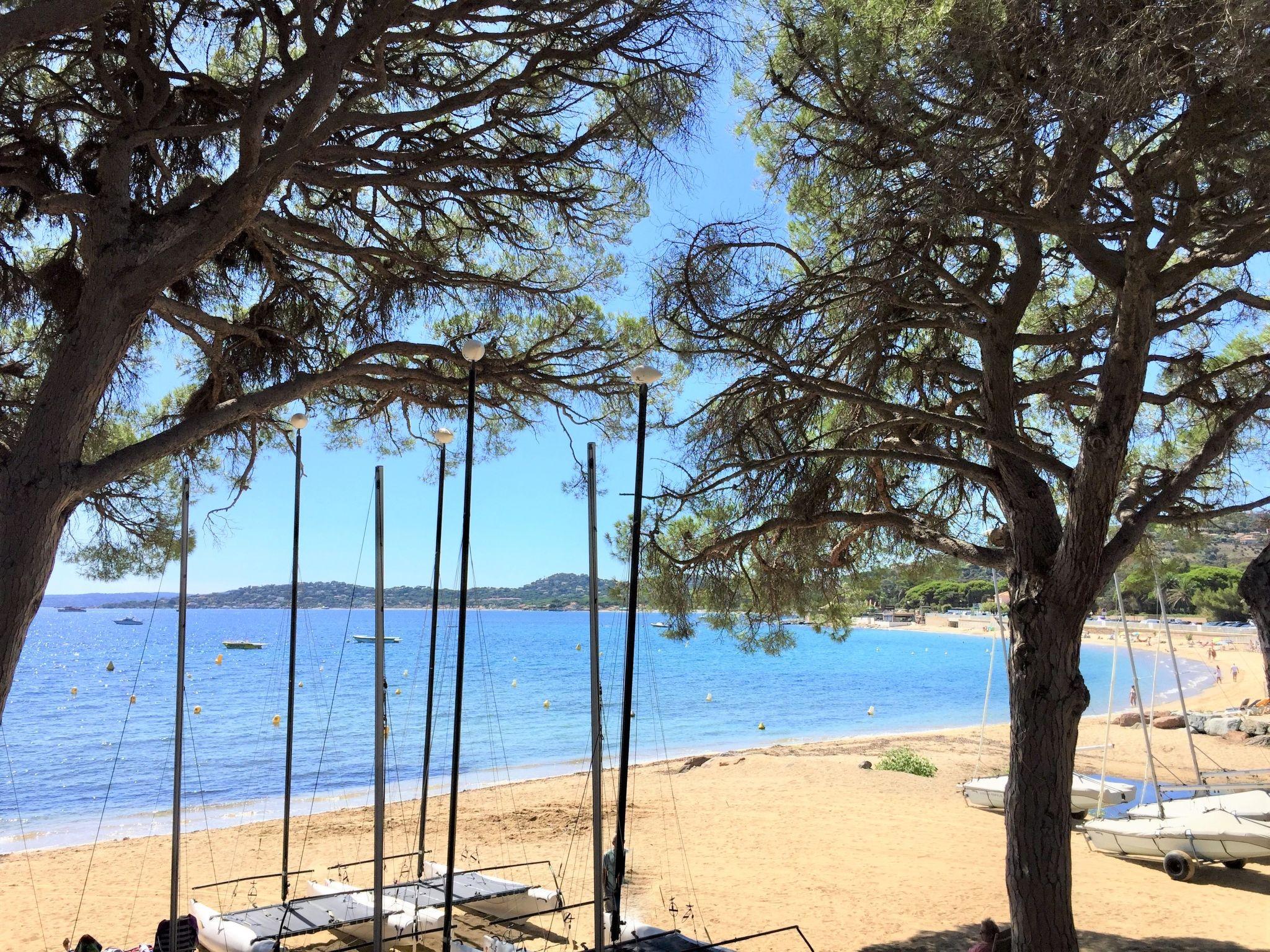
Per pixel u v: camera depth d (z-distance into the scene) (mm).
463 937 9289
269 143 7938
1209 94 4988
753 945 9156
